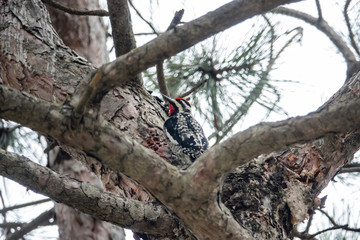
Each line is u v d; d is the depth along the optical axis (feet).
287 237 19.62
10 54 21.42
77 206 17.84
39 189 17.60
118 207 17.92
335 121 13.82
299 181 20.29
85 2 39.09
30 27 22.16
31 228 36.22
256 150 14.78
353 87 21.13
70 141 15.08
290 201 19.79
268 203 19.44
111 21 21.95
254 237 18.19
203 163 15.51
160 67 26.76
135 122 21.58
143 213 18.24
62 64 21.72
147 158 15.66
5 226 36.99
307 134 14.25
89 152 15.43
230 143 14.97
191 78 30.17
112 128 15.28
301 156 20.66
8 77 21.49
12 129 35.88
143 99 22.72
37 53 21.65
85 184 17.83
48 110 14.49
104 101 21.53
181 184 15.83
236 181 19.80
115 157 15.43
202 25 14.40
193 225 16.96
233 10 14.21
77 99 14.79
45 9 23.59
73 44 38.83
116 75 14.58
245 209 19.07
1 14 22.29
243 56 28.48
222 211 16.53
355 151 21.03
